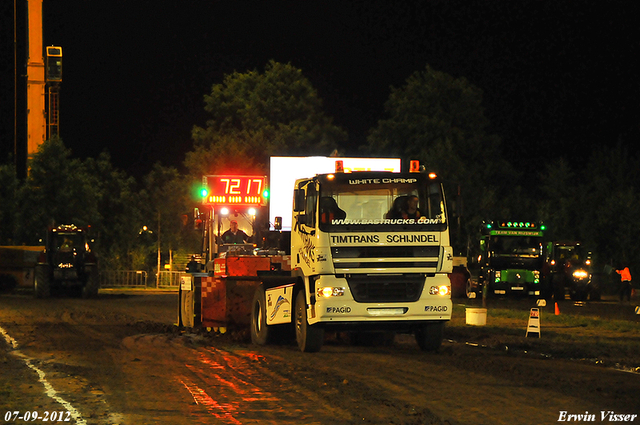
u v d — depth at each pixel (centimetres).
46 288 6091
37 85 8431
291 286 2597
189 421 1467
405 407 1590
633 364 2255
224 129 12288
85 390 1795
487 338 2984
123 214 10025
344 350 2591
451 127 11506
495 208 9475
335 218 2416
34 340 2945
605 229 8206
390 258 2417
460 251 9106
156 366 2194
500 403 1638
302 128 11750
